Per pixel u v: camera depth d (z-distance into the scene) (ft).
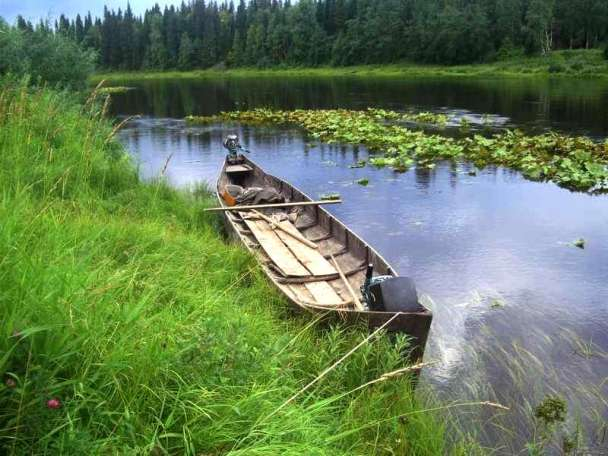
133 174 39.93
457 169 61.26
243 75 321.32
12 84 37.29
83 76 65.51
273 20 349.82
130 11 399.44
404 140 75.72
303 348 19.02
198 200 42.37
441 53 271.28
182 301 17.83
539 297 29.22
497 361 23.15
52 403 8.92
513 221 42.50
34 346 9.84
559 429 18.85
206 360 12.39
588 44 267.80
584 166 58.65
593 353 23.65
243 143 82.07
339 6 333.21
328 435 13.88
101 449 9.36
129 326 11.89
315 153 72.90
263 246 32.17
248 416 11.85
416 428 16.61
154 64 378.32
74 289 11.28
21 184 20.33
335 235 33.12
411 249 36.58
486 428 18.85
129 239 23.17
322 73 295.89
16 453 8.91
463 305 28.45
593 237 38.60
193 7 412.98
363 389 17.76
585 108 108.47
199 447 10.69
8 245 10.98
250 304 21.86
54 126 32.32
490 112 107.34
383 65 290.97
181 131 95.91
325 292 26.13
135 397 10.79
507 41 258.78
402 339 18.78
